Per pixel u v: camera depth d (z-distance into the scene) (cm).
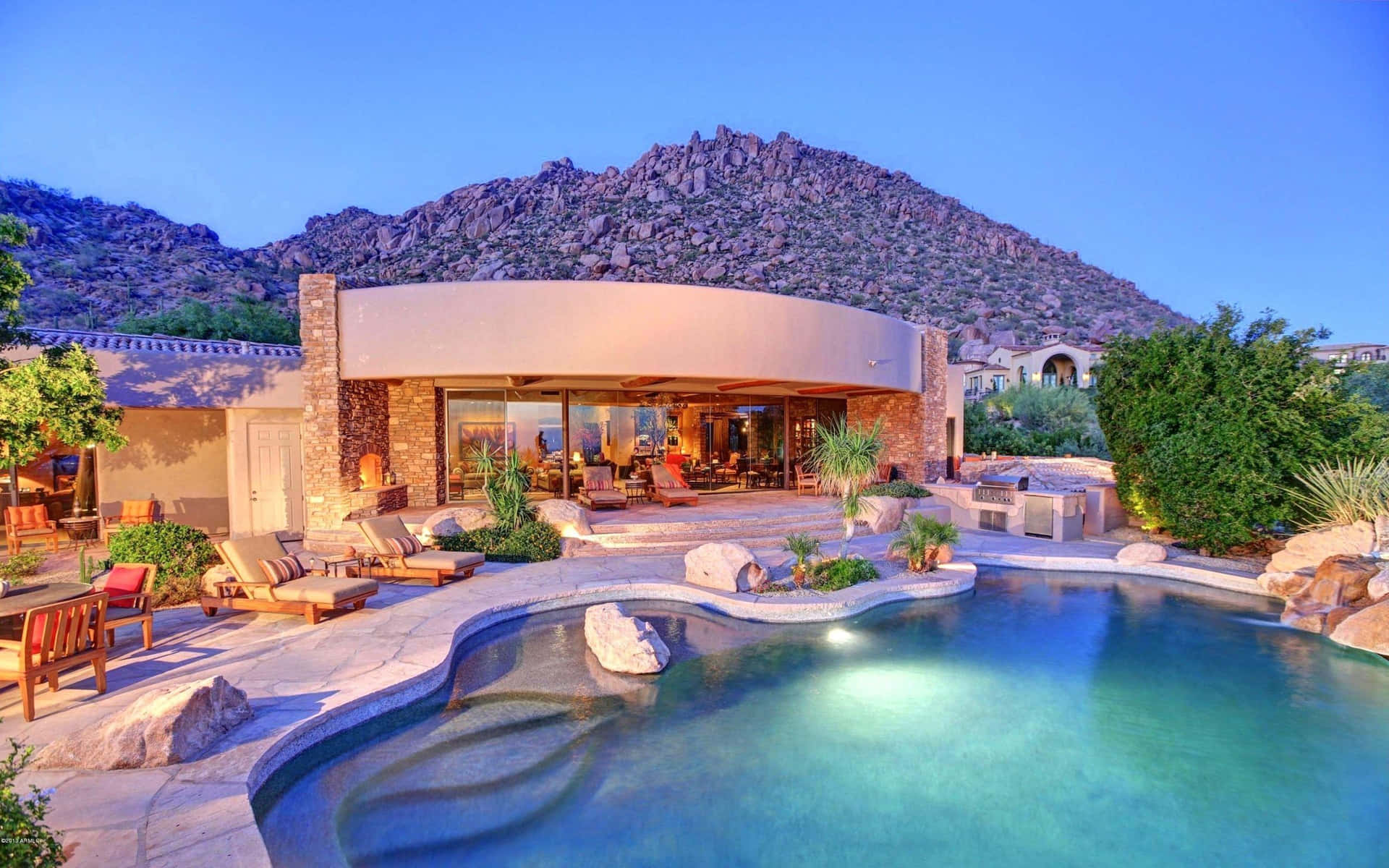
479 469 1745
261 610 882
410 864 470
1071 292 6875
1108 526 1661
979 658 903
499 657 856
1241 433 1322
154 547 965
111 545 969
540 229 7544
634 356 1367
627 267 6197
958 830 532
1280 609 1118
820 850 502
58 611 615
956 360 4816
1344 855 514
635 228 7144
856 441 1195
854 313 1662
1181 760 651
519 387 1770
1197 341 1464
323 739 610
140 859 404
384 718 668
